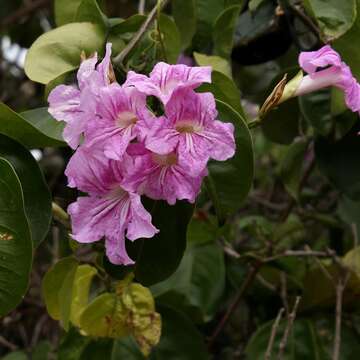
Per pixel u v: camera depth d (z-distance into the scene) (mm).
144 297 863
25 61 806
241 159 761
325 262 990
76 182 716
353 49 831
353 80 756
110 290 866
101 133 700
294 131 970
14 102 1422
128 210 716
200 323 1003
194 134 701
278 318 896
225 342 1117
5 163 719
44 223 751
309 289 985
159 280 788
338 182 904
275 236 1026
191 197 703
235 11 894
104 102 698
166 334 943
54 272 837
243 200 768
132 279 865
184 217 778
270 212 1239
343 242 1094
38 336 1170
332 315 994
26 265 729
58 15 881
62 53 816
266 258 981
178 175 704
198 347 944
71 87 730
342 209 1032
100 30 834
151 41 813
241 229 1110
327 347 979
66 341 939
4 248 727
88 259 905
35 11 1378
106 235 719
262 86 1045
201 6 930
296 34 913
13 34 1424
